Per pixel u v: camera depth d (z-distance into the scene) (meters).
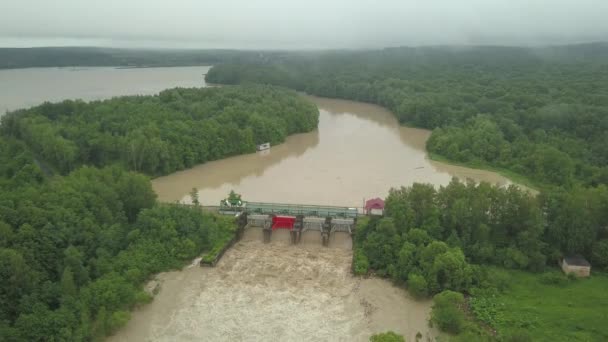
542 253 73.12
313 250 83.31
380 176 118.44
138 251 73.00
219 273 74.38
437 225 75.50
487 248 72.62
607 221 73.88
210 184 113.38
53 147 115.12
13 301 57.03
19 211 66.94
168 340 58.53
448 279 66.38
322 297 67.81
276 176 118.88
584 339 55.12
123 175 88.19
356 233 83.06
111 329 59.09
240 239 87.69
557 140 131.00
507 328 58.12
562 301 63.16
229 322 62.09
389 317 62.84
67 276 60.03
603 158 117.75
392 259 73.00
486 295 64.88
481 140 131.62
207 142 131.62
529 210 74.19
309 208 91.50
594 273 70.19
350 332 59.94
